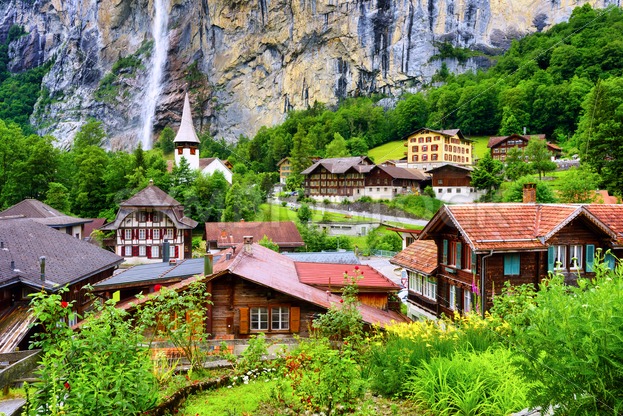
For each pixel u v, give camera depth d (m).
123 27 195.75
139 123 181.00
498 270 17.02
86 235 46.53
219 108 177.75
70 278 19.69
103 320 6.50
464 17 148.62
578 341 4.54
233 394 8.12
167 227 42.81
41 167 60.03
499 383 6.37
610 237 17.22
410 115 105.38
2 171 60.19
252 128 174.62
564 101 79.56
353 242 38.81
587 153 46.69
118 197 57.53
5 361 9.63
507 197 34.53
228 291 14.18
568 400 4.69
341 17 157.75
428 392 6.66
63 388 5.61
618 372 4.38
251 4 173.12
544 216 18.22
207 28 181.38
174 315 11.55
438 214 19.27
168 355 10.42
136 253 42.66
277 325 14.22
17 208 40.31
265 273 15.45
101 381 5.61
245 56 176.88
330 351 6.77
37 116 190.75
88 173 59.09
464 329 9.34
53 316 6.31
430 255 22.44
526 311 5.93
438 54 146.12
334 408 6.41
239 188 49.75
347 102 152.75
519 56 103.19
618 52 79.88
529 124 83.00
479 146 83.62
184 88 180.38
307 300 13.86
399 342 8.37
